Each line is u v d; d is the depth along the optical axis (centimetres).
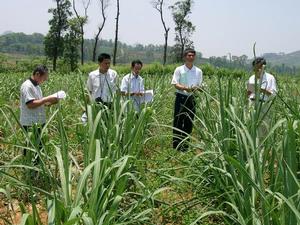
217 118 482
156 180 509
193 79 799
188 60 796
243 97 501
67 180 343
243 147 405
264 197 305
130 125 443
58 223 304
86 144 396
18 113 643
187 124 795
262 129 459
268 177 430
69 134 737
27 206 482
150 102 752
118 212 401
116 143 421
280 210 305
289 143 305
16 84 1544
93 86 723
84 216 297
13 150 573
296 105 509
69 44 5203
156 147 701
